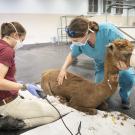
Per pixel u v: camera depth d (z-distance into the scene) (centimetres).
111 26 204
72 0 939
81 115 196
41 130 177
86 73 376
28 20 851
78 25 179
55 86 217
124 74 214
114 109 224
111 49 180
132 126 181
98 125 181
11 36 164
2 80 157
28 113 188
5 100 181
